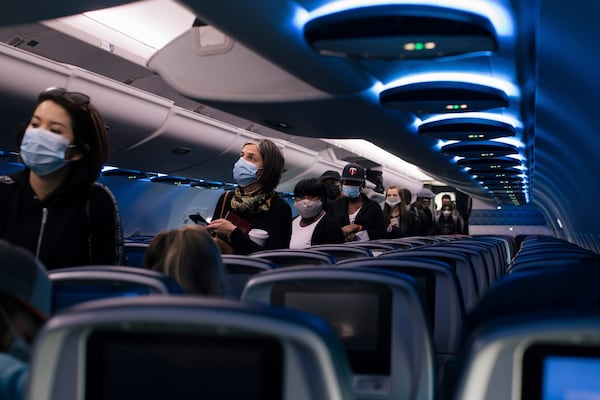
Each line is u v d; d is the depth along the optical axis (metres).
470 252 5.79
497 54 6.47
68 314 1.43
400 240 8.42
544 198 33.88
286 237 6.00
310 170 19.33
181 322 1.38
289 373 1.42
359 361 2.81
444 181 24.98
